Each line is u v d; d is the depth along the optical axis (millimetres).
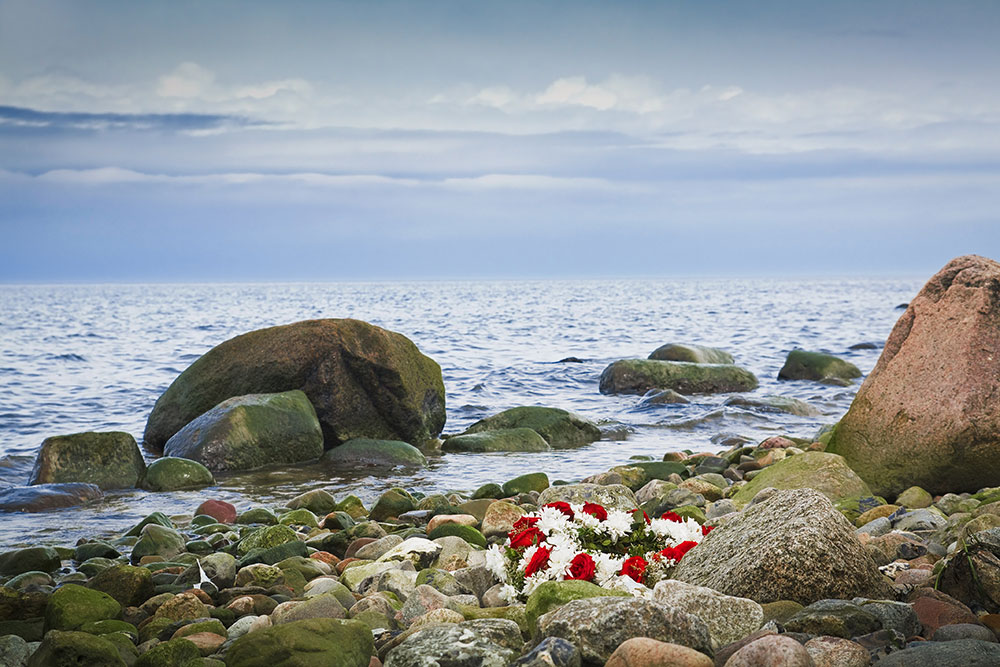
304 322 16422
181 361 31094
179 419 16188
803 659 4125
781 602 5234
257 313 72938
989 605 5262
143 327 52094
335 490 12859
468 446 16016
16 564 8141
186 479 13117
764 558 5391
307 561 7555
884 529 7461
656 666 4223
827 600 5039
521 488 11422
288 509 11312
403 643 4754
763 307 74375
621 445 16469
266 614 6227
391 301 105562
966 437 8938
